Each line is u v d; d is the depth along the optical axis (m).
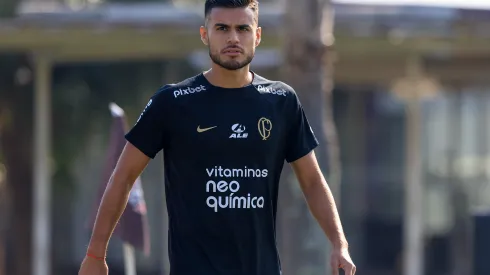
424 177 61.00
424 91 54.75
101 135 57.94
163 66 55.31
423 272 60.81
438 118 60.72
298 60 36.44
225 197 15.70
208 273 15.73
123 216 22.83
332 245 16.45
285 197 37.38
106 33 47.28
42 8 56.25
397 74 53.94
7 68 55.16
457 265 61.62
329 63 37.62
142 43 48.72
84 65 56.25
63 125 57.69
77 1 59.50
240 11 15.59
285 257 37.47
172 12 47.38
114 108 23.30
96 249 16.17
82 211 59.03
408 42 48.12
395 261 61.00
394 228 60.97
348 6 46.66
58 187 58.78
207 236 15.78
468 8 46.97
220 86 15.79
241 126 15.67
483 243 33.88
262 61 47.09
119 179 16.06
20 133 56.78
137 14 47.47
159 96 15.82
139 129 15.88
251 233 15.86
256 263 15.93
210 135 15.61
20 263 57.94
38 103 54.41
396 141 60.22
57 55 52.22
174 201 15.98
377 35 46.69
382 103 59.84
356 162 60.66
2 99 56.00
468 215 61.16
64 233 59.31
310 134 16.55
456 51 50.03
